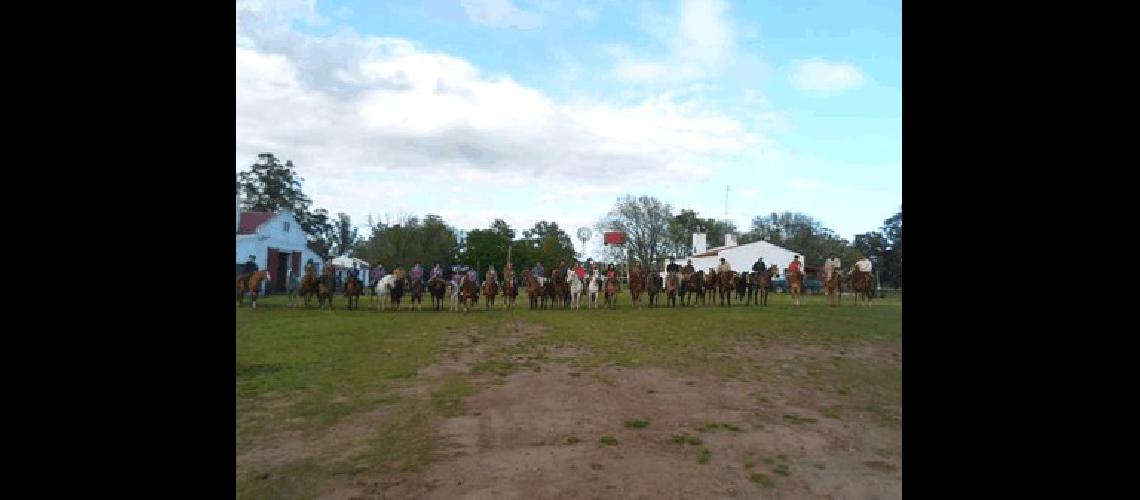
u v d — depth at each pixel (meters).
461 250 41.41
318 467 4.90
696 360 10.33
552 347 11.83
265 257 25.80
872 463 5.09
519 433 5.89
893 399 7.50
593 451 5.33
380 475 4.73
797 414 6.73
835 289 21.61
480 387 8.03
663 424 6.25
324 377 8.65
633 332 14.08
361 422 6.28
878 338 13.05
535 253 42.09
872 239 25.61
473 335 13.50
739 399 7.43
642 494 4.37
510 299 21.06
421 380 8.49
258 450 5.34
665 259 47.16
